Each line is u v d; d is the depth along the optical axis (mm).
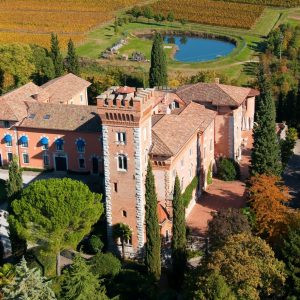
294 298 72750
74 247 91562
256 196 93562
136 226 93562
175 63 197000
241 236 77125
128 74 176375
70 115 118812
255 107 141875
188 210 104500
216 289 68938
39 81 170625
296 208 105562
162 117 104000
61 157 119875
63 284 77688
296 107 147500
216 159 121375
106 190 93438
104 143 90938
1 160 123312
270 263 73250
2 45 167625
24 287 70500
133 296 83562
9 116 118625
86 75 177750
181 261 86188
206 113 115938
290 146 128125
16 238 90250
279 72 177875
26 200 85562
